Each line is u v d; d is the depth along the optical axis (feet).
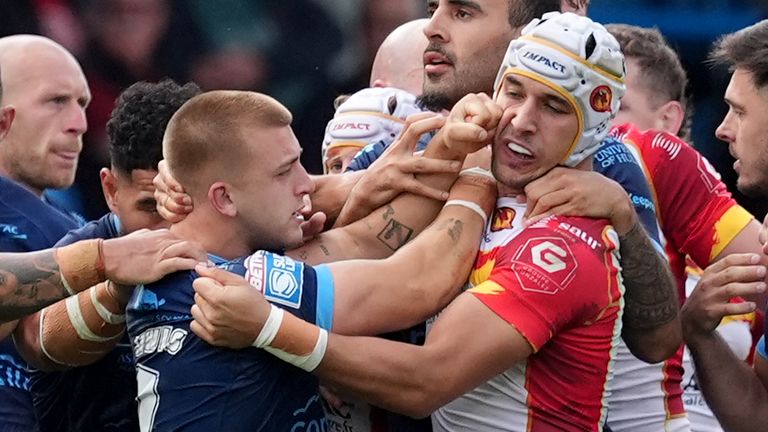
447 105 49.39
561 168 41.22
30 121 57.62
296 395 39.14
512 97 41.09
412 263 40.40
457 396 39.04
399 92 54.90
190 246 39.06
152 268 38.83
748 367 50.16
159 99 48.21
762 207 88.69
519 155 40.96
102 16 89.35
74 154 59.21
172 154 39.86
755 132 50.39
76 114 59.00
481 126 40.88
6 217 48.26
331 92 92.12
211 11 90.79
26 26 88.84
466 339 38.93
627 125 53.47
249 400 38.09
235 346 37.60
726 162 90.07
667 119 61.26
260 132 39.32
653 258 42.11
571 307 39.63
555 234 40.11
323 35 92.32
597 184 40.96
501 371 39.47
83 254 39.68
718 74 89.35
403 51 60.49
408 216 42.68
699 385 50.39
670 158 51.21
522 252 39.96
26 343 44.37
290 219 39.91
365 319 39.32
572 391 40.73
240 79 91.86
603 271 40.19
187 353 38.19
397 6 92.38
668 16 89.61
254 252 40.22
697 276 58.49
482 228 41.91
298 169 40.14
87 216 86.17
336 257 42.19
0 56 57.88
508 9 47.85
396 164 42.63
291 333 37.50
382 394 38.58
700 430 56.75
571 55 39.83
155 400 38.50
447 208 42.09
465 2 48.08
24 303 40.19
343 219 43.75
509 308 39.19
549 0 48.42
